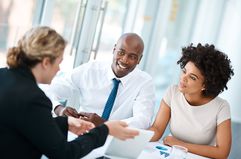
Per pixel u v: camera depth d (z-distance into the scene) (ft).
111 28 11.49
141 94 7.32
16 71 3.97
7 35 8.30
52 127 3.84
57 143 3.84
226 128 6.44
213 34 15.83
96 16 9.61
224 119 6.50
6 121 3.70
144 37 13.14
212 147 6.29
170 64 15.60
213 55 6.33
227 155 6.30
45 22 8.71
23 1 8.38
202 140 6.63
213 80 6.28
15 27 8.38
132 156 5.21
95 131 4.33
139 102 7.18
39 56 3.94
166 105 6.99
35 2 8.55
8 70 4.03
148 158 5.26
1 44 8.19
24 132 3.73
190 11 15.26
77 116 6.14
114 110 7.33
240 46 14.67
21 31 8.46
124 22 12.12
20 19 8.43
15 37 8.38
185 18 15.23
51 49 3.97
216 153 6.22
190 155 6.04
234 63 14.73
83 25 9.52
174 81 15.76
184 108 6.76
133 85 7.36
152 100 7.33
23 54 3.97
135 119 6.56
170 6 13.75
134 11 12.29
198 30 15.62
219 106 6.63
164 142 6.40
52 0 8.72
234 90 14.53
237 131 13.44
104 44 11.29
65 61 9.48
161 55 15.05
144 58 13.60
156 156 5.42
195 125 6.63
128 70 7.07
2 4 8.09
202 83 6.35
